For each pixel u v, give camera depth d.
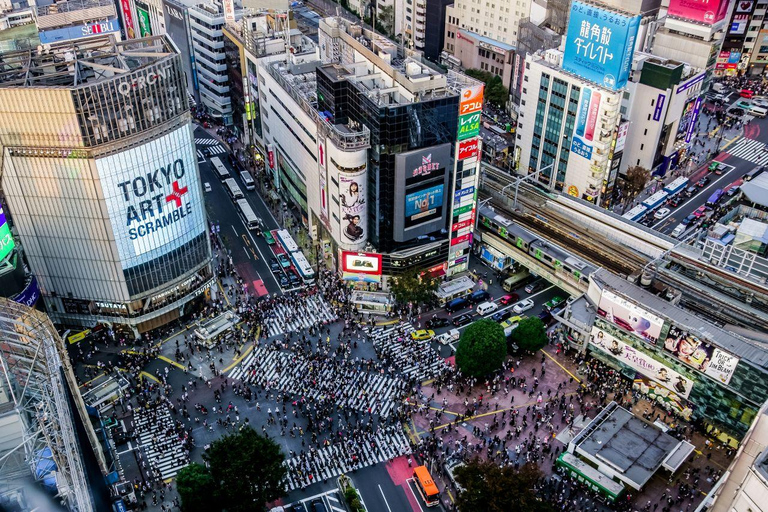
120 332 159.62
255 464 116.50
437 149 154.88
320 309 165.50
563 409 139.62
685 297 152.50
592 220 177.00
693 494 124.12
